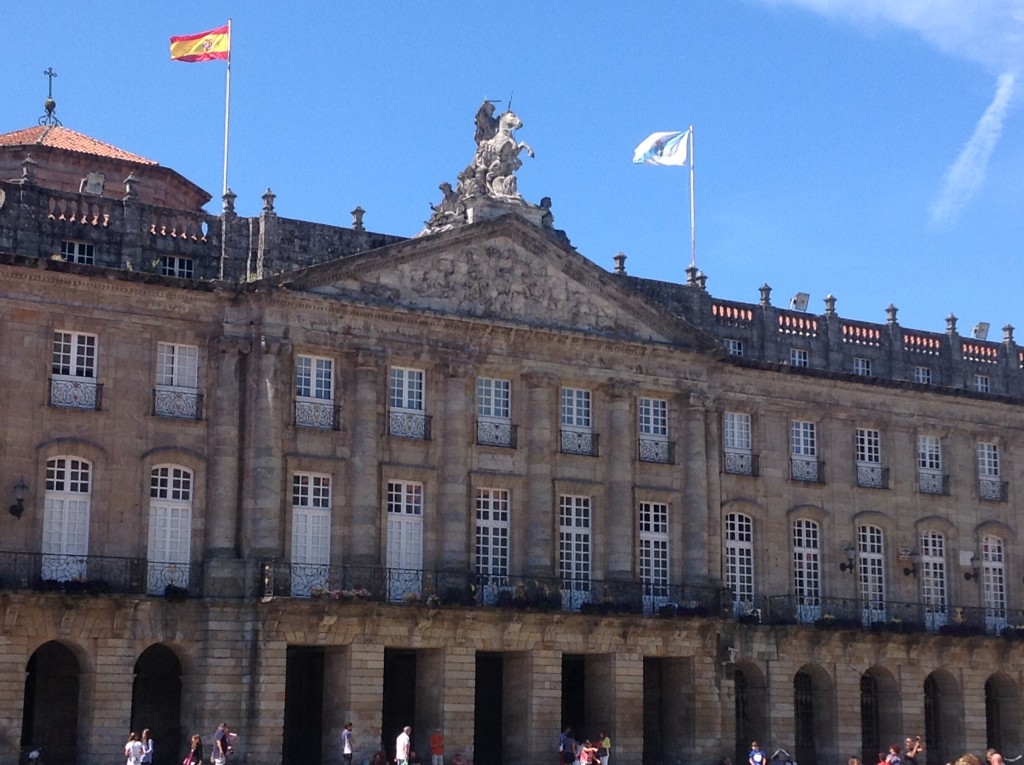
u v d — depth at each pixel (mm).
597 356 61438
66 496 52094
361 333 56625
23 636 50250
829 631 64438
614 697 58938
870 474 68438
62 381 52406
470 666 56219
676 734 61281
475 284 58969
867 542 68000
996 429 72000
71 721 54125
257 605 52812
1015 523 71812
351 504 55688
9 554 50531
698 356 63531
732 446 65500
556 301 60656
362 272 56656
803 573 66250
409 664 61031
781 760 61250
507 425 59438
